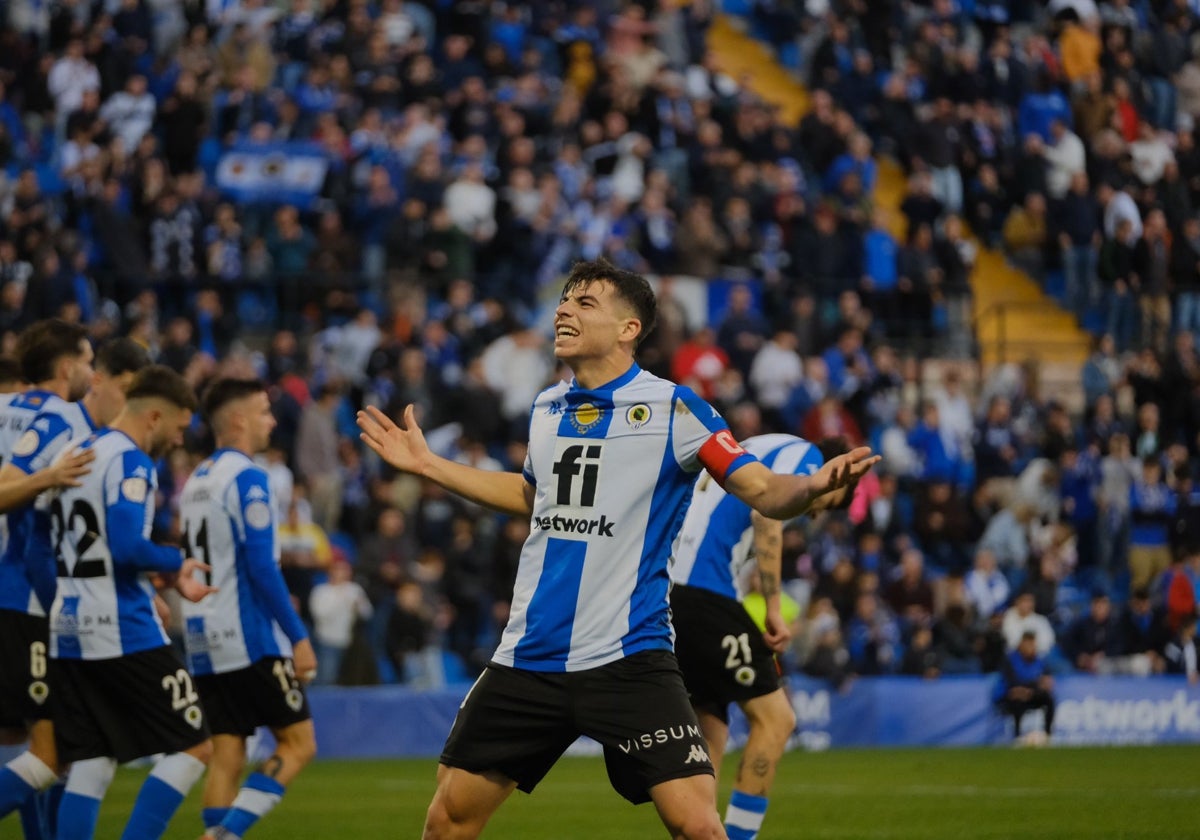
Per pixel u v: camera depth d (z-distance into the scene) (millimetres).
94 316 60562
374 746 53375
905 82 83125
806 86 89500
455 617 57594
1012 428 70188
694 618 25797
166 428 23375
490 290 67062
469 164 67812
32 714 23062
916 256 74062
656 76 76500
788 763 50844
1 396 26016
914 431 67375
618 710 17281
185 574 23297
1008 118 85188
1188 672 63594
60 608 22641
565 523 17734
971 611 62031
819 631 58500
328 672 53750
